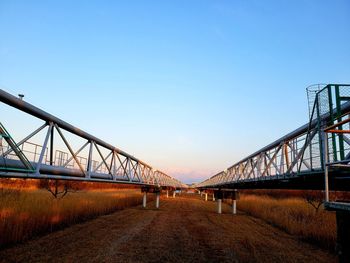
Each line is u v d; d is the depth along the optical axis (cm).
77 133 1230
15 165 837
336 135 822
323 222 1514
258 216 2327
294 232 1495
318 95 900
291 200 3020
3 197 1603
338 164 614
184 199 5559
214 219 2091
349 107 793
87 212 1847
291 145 1202
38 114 930
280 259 976
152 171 3186
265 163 1572
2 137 785
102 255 952
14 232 1079
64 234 1277
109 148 1664
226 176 2888
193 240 1253
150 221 1844
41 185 2955
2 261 860
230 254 1022
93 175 1432
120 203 2719
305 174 938
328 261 970
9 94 793
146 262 895
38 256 921
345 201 574
